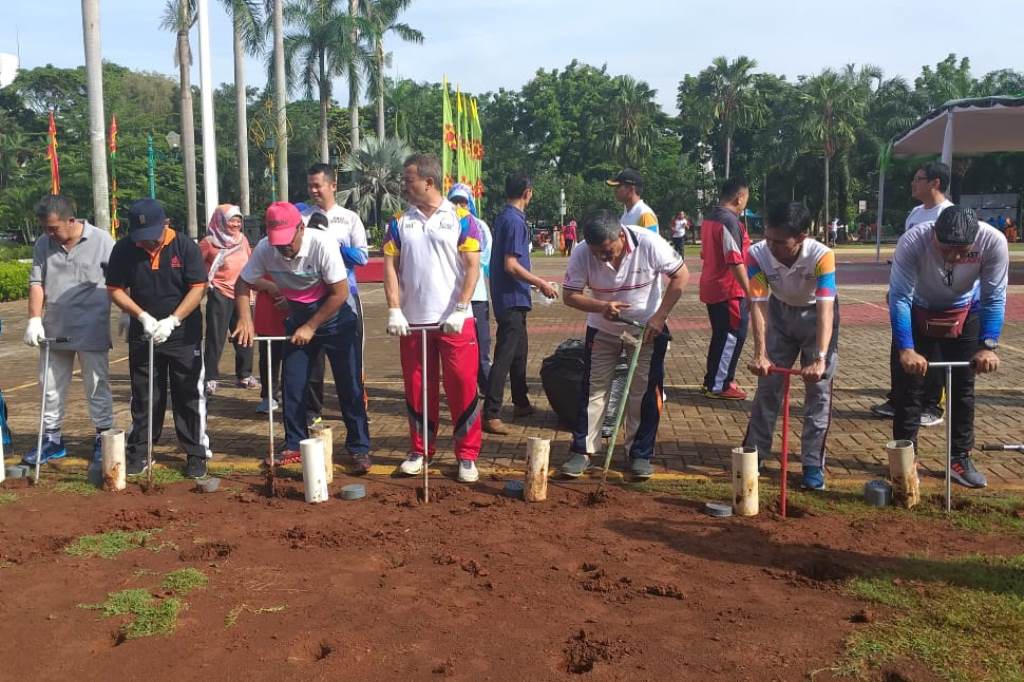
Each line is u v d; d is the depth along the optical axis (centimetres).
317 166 655
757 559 423
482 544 446
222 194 6275
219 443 669
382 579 402
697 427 690
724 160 7350
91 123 1723
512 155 7219
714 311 771
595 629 350
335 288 561
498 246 662
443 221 552
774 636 341
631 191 703
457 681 311
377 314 1639
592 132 7188
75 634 352
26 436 696
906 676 308
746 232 759
